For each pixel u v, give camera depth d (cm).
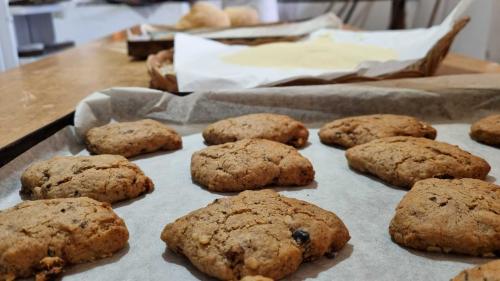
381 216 30
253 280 23
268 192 30
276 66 50
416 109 43
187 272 26
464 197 28
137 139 38
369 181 34
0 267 25
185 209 31
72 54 66
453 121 43
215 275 25
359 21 100
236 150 35
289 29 71
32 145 36
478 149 38
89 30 89
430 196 29
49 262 25
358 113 44
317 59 52
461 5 51
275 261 25
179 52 55
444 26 53
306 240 26
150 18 94
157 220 30
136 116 42
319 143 41
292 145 40
